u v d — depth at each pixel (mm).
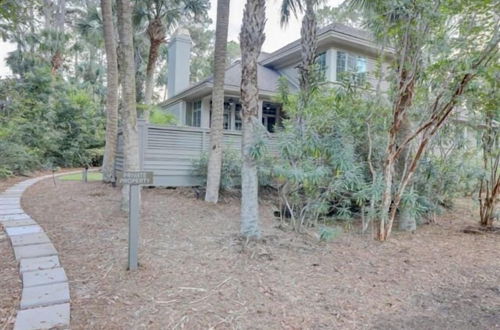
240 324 2375
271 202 7184
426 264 3863
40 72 13609
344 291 3023
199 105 13750
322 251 4145
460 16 4152
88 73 25250
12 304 2535
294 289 2996
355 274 3453
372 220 5312
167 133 7648
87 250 3734
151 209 5855
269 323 2412
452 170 6262
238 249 3969
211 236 4508
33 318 2344
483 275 3580
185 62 15992
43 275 3051
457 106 5012
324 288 3059
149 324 2326
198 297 2746
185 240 4289
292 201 5211
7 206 5844
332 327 2412
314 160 4688
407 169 4820
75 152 14742
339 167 4473
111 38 8320
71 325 2277
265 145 4336
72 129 14805
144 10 12922
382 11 4477
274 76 13320
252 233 4391
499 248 4625
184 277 3127
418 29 4223
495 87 4945
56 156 14211
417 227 5859
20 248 3746
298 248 4164
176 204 6418
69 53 21688
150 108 12828
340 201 5344
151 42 13469
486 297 3043
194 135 7961
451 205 7492
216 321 2398
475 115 5789
